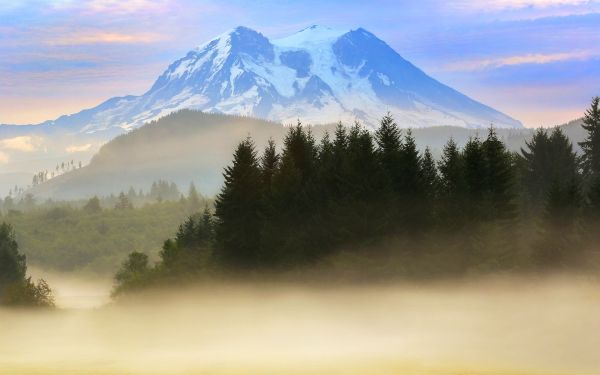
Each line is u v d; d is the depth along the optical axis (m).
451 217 104.62
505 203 111.00
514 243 105.62
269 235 109.19
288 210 112.81
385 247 102.88
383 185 105.38
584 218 103.56
